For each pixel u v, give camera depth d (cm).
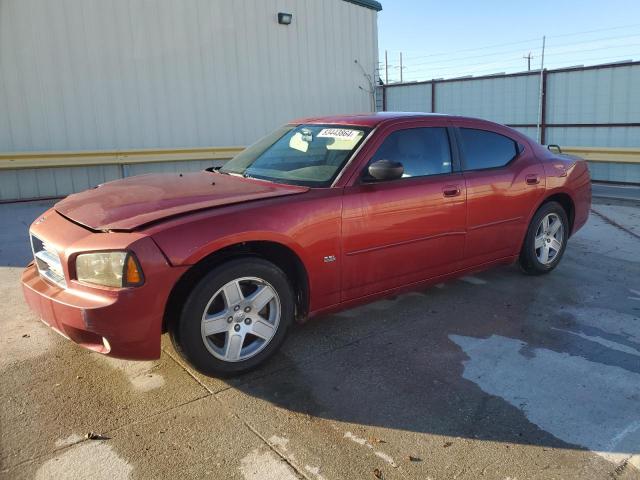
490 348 385
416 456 267
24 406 306
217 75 1252
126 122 1130
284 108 1397
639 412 306
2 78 981
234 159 473
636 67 1131
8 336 397
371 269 392
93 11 1059
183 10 1179
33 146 1027
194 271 319
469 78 1420
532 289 509
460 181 444
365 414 302
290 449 271
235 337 331
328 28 1473
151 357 305
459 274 466
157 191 368
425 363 362
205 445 273
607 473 255
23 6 984
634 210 917
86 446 271
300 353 374
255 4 1298
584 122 1227
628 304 472
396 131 418
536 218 522
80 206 354
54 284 321
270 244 343
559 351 380
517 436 283
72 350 375
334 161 394
